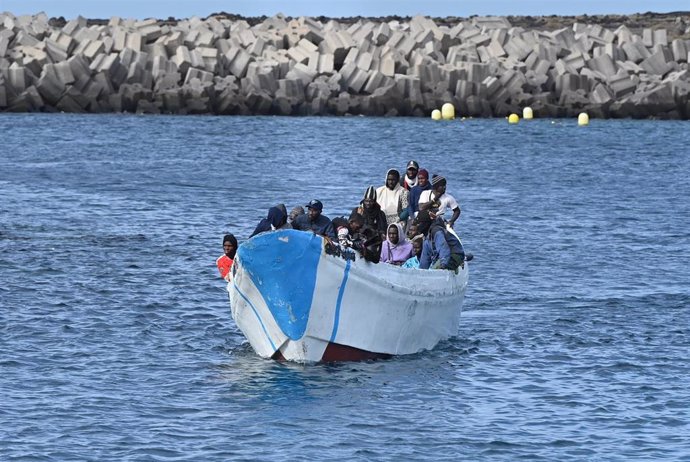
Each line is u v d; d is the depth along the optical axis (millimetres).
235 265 45594
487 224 90250
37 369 44969
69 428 38125
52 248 73688
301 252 44594
